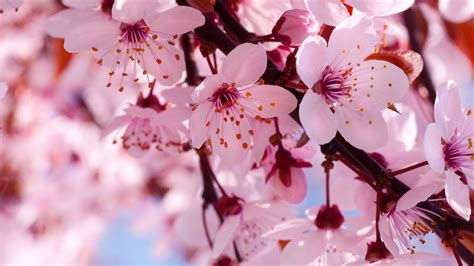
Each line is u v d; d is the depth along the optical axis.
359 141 0.26
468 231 0.26
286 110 0.26
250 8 0.28
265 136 0.27
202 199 0.32
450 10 0.34
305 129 0.25
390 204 0.26
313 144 0.28
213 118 0.26
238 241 0.30
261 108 0.26
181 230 0.33
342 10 0.26
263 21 0.28
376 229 0.26
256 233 0.30
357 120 0.26
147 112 0.29
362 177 0.26
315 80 0.26
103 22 0.26
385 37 0.28
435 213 0.26
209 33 0.26
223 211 0.29
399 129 0.28
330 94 0.26
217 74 0.26
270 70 0.26
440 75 0.42
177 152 0.30
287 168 0.28
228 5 0.28
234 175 0.31
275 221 0.30
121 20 0.26
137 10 0.26
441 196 0.27
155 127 0.30
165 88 0.29
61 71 0.40
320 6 0.26
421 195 0.25
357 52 0.26
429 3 0.38
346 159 0.26
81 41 0.26
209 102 0.26
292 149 0.28
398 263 0.26
